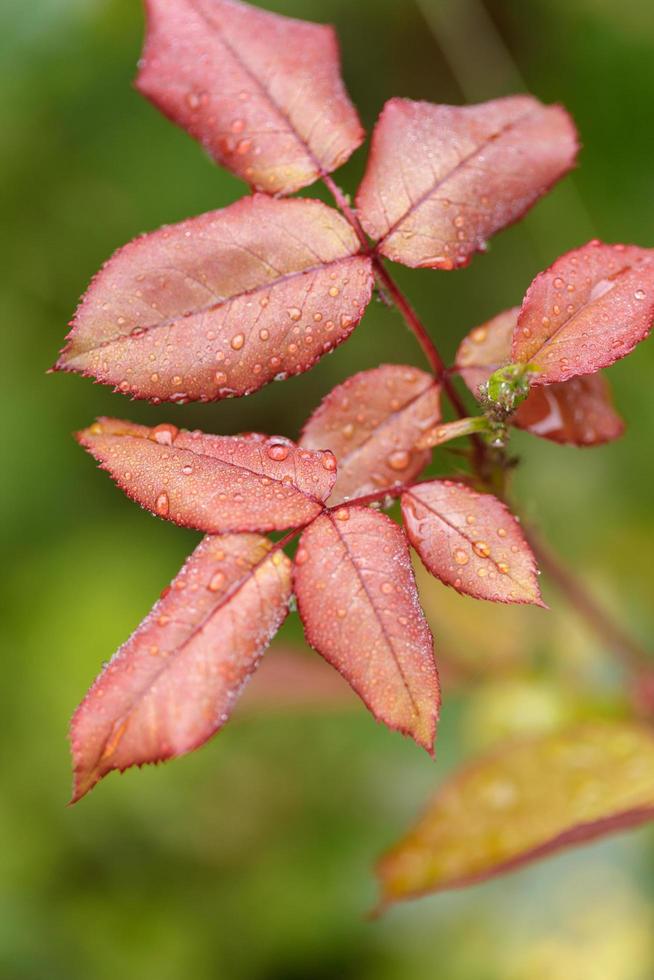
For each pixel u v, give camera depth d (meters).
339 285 0.34
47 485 0.62
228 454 0.33
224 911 0.54
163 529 0.63
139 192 0.60
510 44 0.60
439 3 0.55
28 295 0.62
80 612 0.59
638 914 0.49
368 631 0.33
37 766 0.56
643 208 0.59
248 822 0.57
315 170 0.35
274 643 0.43
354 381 0.35
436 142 0.35
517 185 0.35
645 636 0.53
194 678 0.32
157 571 0.61
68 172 0.60
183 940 0.54
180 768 0.57
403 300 0.35
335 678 0.43
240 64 0.35
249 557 0.33
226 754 0.58
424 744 0.32
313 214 0.34
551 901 0.51
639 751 0.38
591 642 0.44
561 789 0.38
